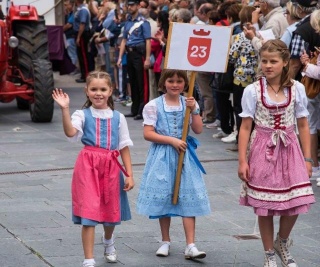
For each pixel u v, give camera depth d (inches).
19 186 537.3
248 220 457.1
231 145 692.1
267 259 358.3
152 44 823.7
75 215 359.6
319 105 537.6
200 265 378.3
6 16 876.6
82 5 1161.4
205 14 770.2
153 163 386.3
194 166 386.6
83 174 357.4
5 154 653.3
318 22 514.3
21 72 847.1
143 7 846.5
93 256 371.6
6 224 441.7
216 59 387.2
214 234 429.7
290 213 350.6
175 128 387.5
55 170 589.9
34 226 438.6
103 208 360.2
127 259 386.0
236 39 633.6
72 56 1264.8
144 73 842.2
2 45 802.2
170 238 420.8
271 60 347.9
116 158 362.3
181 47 383.9
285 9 625.3
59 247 401.7
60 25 1045.8
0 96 818.2
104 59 1097.4
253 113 352.8
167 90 388.5
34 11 863.7
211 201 498.0
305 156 357.1
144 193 385.7
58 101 354.0
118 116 367.6
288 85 351.3
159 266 375.6
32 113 829.2
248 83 631.8
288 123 351.6
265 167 347.6
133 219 456.4
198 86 779.4
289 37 565.9
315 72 512.7
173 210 385.1
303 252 401.1
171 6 877.2
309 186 350.9
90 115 363.6
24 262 378.3
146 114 389.1
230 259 387.9
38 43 850.8
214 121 786.2
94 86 362.0
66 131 356.2
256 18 633.6
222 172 580.7
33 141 716.7
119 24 990.4
